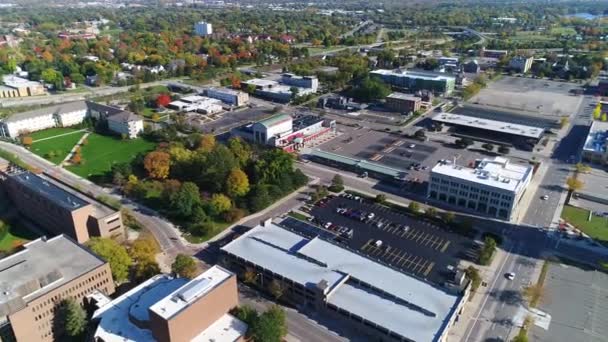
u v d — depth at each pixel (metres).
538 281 146.12
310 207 193.12
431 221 182.00
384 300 130.75
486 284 145.00
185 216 183.00
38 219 182.38
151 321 110.25
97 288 132.62
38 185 180.88
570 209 191.38
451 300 130.00
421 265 154.62
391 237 171.62
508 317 131.12
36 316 119.19
